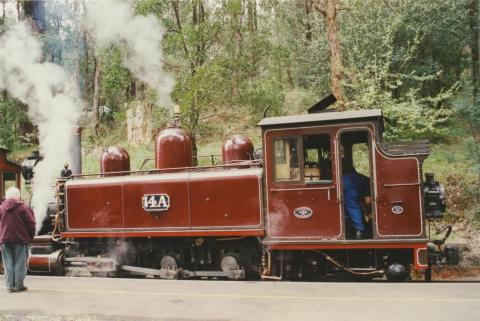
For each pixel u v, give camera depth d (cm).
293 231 682
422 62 1435
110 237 825
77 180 842
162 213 762
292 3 1923
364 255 687
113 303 583
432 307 510
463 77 1109
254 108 1299
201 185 739
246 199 711
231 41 1203
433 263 673
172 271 762
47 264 841
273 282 675
